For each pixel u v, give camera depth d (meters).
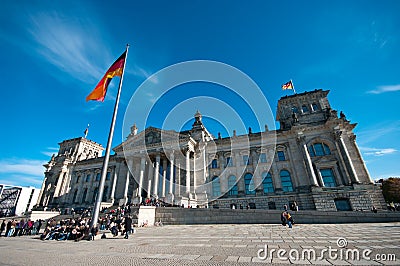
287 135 51.16
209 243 13.69
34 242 19.16
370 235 14.27
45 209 63.59
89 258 10.15
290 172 48.16
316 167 45.28
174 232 22.27
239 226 25.64
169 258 9.58
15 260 9.86
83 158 82.12
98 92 26.00
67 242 18.22
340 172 43.53
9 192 101.56
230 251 10.63
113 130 21.89
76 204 65.88
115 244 15.34
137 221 31.02
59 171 73.50
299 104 55.44
